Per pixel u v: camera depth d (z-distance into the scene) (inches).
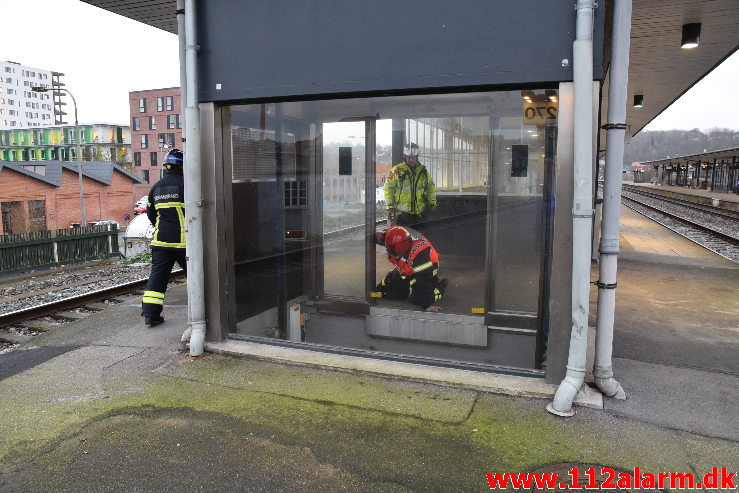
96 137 4074.8
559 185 141.0
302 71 163.0
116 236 634.8
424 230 193.5
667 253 416.8
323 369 166.1
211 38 171.5
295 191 201.2
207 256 180.9
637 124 674.8
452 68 148.2
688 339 195.3
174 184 212.7
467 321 189.0
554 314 145.7
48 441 125.0
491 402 142.6
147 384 156.4
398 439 124.4
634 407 139.3
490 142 176.4
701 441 122.6
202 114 175.5
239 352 176.9
